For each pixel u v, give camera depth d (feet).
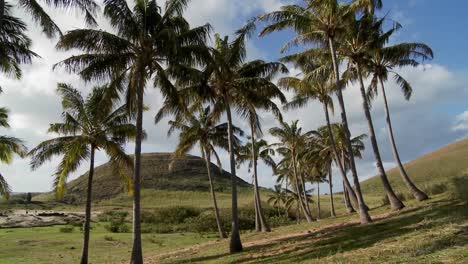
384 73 89.20
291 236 81.10
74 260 96.94
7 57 59.82
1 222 194.29
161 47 62.08
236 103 82.84
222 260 64.23
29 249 116.57
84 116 76.23
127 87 66.03
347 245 52.21
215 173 471.62
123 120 78.33
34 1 52.26
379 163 81.25
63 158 74.84
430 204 72.69
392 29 78.84
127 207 321.32
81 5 53.78
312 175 168.66
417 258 34.22
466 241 37.17
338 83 73.41
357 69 82.28
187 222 209.67
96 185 406.62
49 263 92.02
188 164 474.08
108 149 77.41
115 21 61.98
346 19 73.82
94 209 304.09
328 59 84.07
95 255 106.63
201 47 63.82
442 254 33.88
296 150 138.41
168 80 66.69
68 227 182.39
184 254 85.51
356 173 72.54
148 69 66.80
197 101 83.71
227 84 77.92
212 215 206.28
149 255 95.81
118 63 64.44
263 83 75.92
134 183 62.03
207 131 115.55
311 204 279.08
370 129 81.76
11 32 56.90
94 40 61.62
